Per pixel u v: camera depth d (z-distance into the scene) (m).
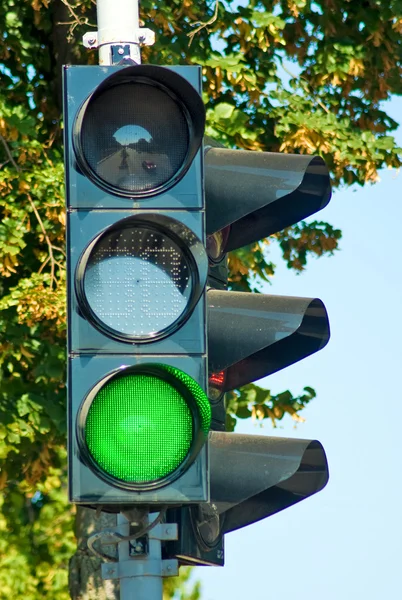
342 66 24.31
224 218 9.09
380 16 24.16
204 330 8.03
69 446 7.80
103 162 8.16
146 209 8.14
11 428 23.11
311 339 9.59
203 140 8.66
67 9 23.72
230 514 9.33
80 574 22.44
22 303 21.67
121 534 8.18
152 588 8.26
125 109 8.21
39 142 23.56
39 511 34.16
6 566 32.81
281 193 9.03
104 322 7.96
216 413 9.46
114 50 9.27
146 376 7.88
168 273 8.05
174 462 7.86
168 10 22.41
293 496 9.29
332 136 23.81
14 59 24.72
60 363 23.30
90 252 7.97
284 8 24.41
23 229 22.48
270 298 9.03
